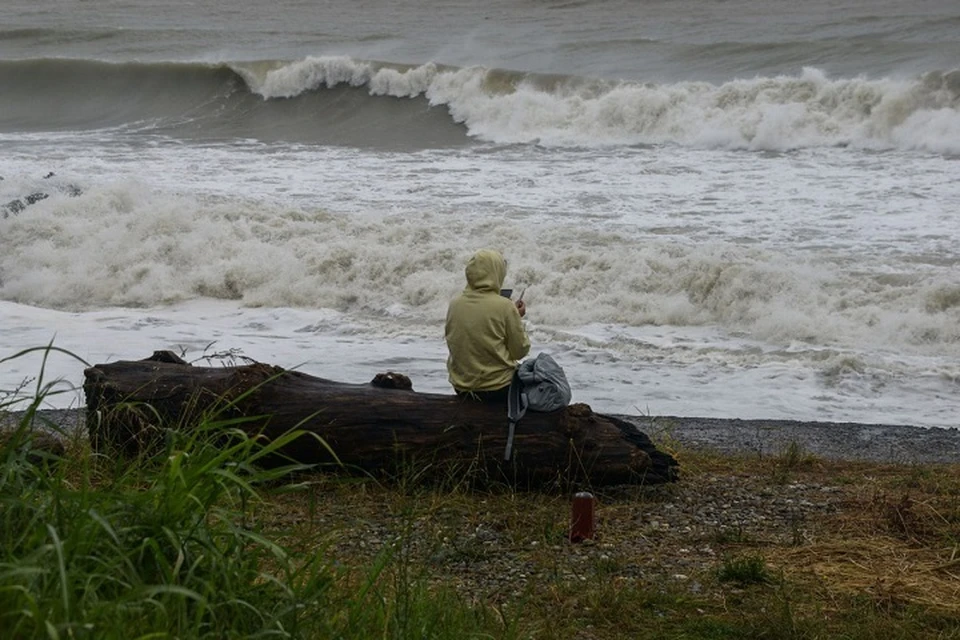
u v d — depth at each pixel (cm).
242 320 2950
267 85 6247
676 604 1177
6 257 3444
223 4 11050
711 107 4891
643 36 7488
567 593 1200
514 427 1491
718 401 2255
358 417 1496
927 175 3919
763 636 1098
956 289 2659
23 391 2195
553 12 8919
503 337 1513
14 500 848
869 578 1255
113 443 1449
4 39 8262
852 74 5497
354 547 1301
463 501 1466
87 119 6347
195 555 887
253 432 1485
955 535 1388
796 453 1803
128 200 3666
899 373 2395
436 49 7231
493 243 3200
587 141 4922
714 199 3709
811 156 4359
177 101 6469
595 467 1502
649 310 2819
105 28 9019
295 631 848
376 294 3073
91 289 3278
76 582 792
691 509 1505
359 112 5884
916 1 8238
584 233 3256
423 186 4066
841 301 2708
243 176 4356
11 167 4606
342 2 10494
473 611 1096
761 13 8212
